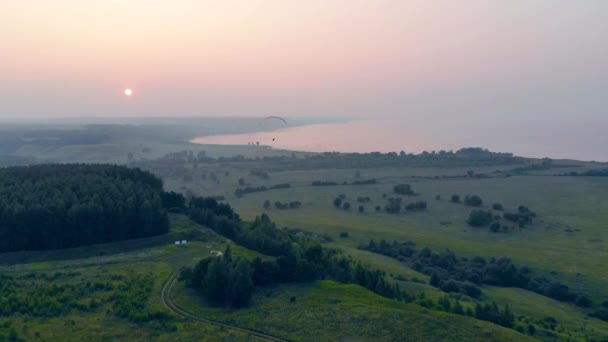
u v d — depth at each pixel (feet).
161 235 383.45
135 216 375.86
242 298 256.52
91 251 348.79
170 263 326.44
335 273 316.40
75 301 252.62
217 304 259.80
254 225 431.43
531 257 492.54
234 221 440.45
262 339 220.43
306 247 336.08
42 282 282.77
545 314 338.34
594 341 268.00
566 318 335.47
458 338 220.43
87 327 226.58
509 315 267.18
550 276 441.27
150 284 282.97
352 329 228.43
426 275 431.02
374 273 304.91
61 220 349.00
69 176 441.27
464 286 376.27
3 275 289.94
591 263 474.49
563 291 397.80
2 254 334.24
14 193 374.43
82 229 354.54
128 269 310.24
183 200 477.36
